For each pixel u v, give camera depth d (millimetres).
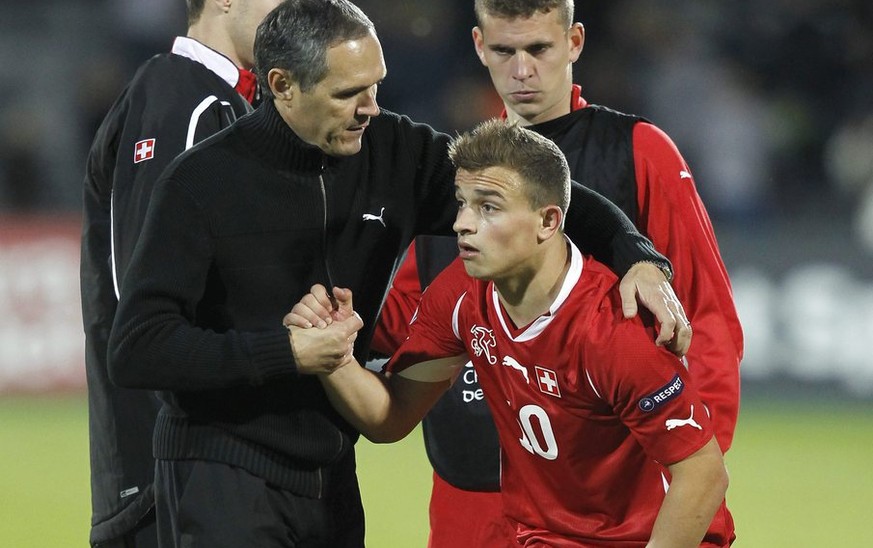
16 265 42594
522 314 13570
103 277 15930
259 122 13336
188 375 12852
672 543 13164
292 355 12891
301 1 12969
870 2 54969
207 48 15984
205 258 13234
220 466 13547
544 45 15727
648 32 52938
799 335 42281
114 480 15820
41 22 54219
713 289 15852
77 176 50156
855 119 51656
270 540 13656
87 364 16203
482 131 13242
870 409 41250
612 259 14023
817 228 42906
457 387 16438
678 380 13094
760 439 37531
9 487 31234
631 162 15984
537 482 14273
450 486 16922
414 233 15023
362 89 12969
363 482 32219
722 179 49875
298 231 13578
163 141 14734
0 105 52250
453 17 52688
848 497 31062
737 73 53062
